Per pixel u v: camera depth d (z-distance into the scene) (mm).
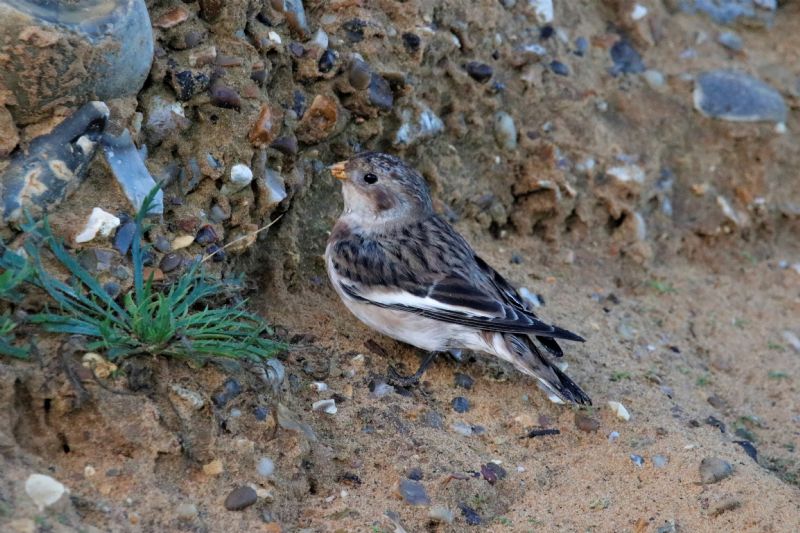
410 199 10664
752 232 14164
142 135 9547
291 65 10844
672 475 9391
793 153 14352
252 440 8398
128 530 7324
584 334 11703
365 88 11188
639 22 14148
